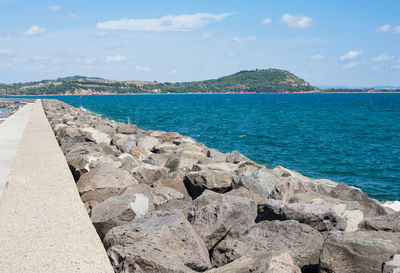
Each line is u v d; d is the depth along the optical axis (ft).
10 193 26.09
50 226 20.16
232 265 15.71
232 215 21.06
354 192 29.12
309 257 18.06
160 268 16.02
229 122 151.23
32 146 47.19
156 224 18.90
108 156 36.22
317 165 66.08
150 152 47.85
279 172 37.37
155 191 27.76
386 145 90.89
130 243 17.99
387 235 17.40
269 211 21.94
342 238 16.90
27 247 17.69
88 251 17.37
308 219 20.70
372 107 288.30
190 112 221.25
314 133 114.42
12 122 82.84
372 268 15.66
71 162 35.35
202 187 30.32
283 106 306.96
